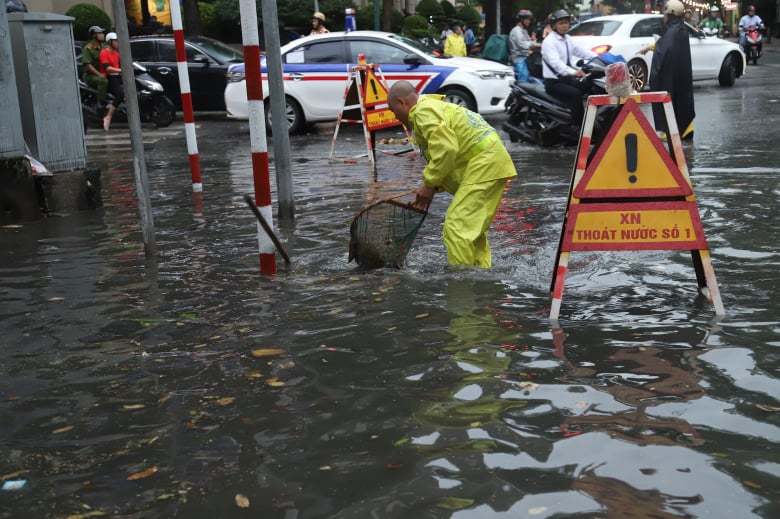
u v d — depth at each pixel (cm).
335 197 916
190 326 479
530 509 268
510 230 705
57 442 336
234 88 1711
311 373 396
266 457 313
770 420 329
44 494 295
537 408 345
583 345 419
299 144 1517
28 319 506
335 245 675
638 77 2006
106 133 1792
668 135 470
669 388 362
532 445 312
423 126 572
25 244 731
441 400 357
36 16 888
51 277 607
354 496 281
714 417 332
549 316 466
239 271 603
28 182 848
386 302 505
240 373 401
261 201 602
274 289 548
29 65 879
